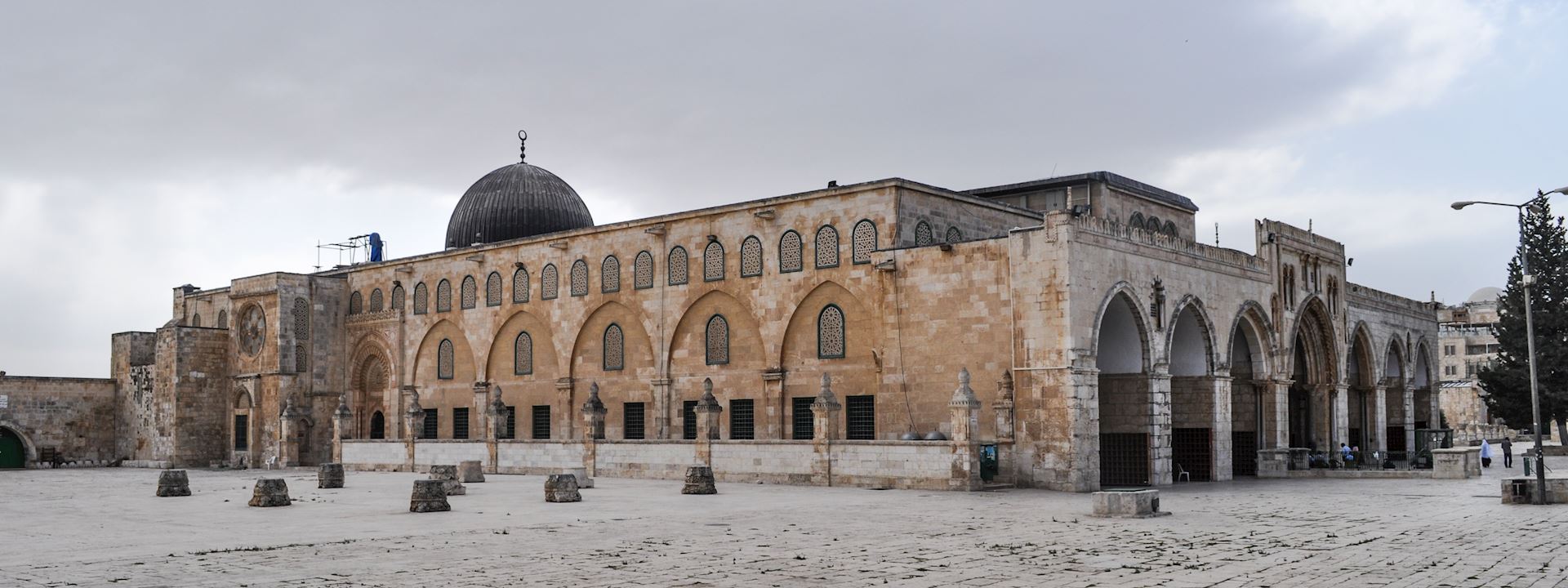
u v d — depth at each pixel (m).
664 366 57.19
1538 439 34.28
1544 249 76.00
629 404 58.81
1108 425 48.66
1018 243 44.28
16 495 42.72
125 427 77.38
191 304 80.31
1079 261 42.97
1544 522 28.20
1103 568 20.19
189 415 72.31
